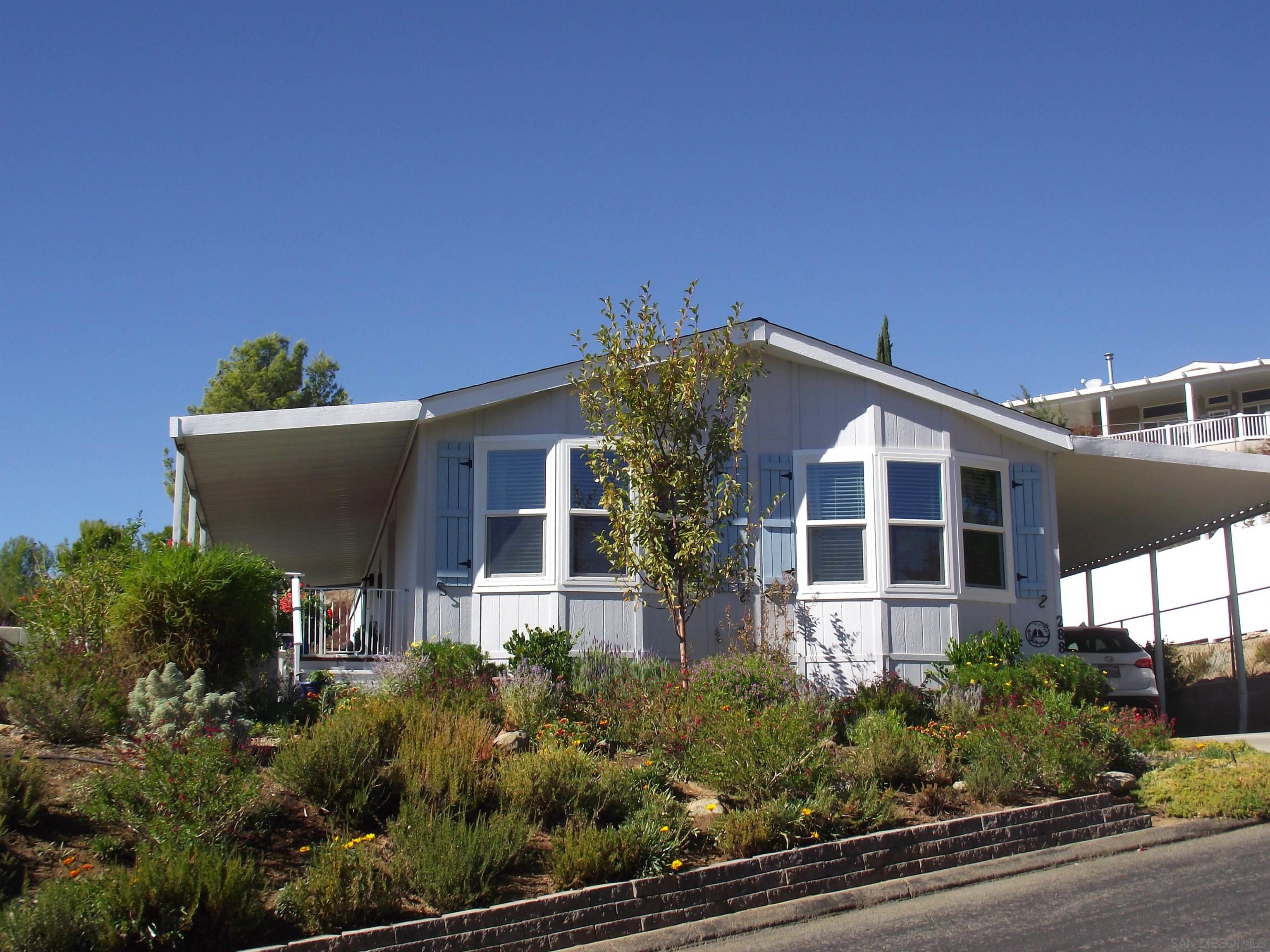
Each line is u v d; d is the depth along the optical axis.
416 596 13.52
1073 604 30.83
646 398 12.98
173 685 9.26
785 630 14.08
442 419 13.82
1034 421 14.92
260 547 23.05
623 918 7.43
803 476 14.55
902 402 14.72
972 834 9.15
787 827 8.54
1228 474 15.91
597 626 13.60
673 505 13.07
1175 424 41.22
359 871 7.06
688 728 10.15
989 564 14.82
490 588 13.61
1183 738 15.76
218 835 7.29
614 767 9.23
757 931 7.57
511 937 7.03
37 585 13.09
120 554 12.26
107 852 7.10
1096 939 7.05
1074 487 16.83
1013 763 10.05
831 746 10.51
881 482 14.36
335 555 25.70
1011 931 7.30
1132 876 8.59
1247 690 21.08
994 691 12.64
